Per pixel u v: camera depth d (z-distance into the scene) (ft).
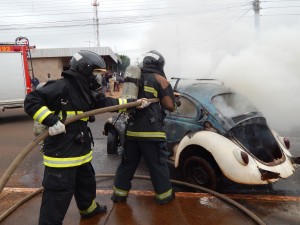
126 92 12.78
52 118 9.14
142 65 13.34
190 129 15.71
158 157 12.85
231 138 14.47
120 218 12.19
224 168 13.69
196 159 15.02
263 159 14.66
